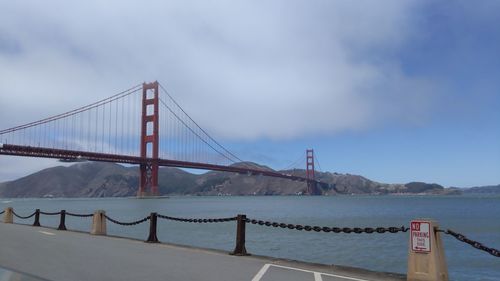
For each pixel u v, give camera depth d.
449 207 101.56
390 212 80.75
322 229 12.02
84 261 12.20
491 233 40.41
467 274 20.03
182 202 143.00
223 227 41.41
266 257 13.30
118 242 16.95
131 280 9.77
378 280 10.11
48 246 15.53
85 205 124.00
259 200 177.50
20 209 96.56
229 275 10.47
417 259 9.64
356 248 26.58
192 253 14.04
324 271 11.12
